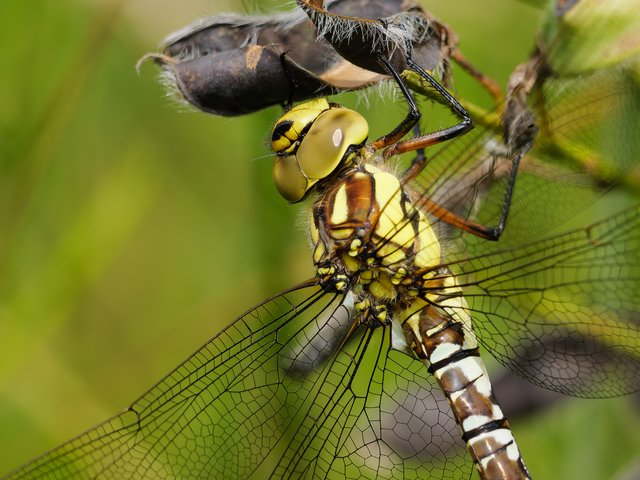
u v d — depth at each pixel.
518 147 0.35
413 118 0.35
